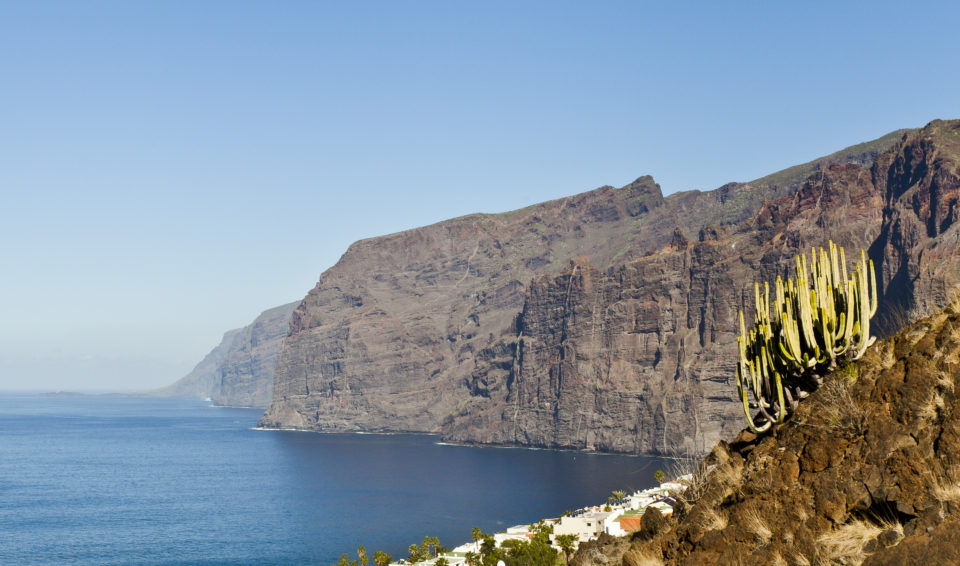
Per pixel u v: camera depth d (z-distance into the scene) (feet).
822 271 51.98
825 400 46.78
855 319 50.60
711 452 57.82
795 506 43.83
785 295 54.49
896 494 39.50
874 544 38.24
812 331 50.60
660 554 51.67
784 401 52.26
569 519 387.34
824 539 40.86
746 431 56.54
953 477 37.55
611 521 337.11
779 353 53.52
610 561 59.67
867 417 43.42
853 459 42.75
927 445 39.52
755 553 43.93
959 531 34.17
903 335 46.73
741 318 57.41
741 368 56.95
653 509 58.29
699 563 46.78
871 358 47.29
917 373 41.93
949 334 42.16
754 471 49.24
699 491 55.21
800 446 46.50
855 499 41.37
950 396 39.81
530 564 294.25
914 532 36.81
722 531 46.75
